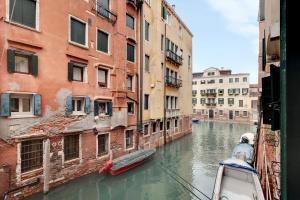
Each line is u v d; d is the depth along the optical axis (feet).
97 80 46.78
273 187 23.26
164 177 46.68
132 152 56.03
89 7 44.98
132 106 60.59
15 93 31.58
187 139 93.25
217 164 56.85
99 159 46.93
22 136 32.04
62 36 38.86
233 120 176.76
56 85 37.60
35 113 33.83
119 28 52.29
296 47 3.41
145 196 37.83
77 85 41.81
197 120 167.32
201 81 194.70
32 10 34.40
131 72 59.47
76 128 41.29
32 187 33.40
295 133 3.40
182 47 97.60
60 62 38.42
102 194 38.29
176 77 90.89
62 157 38.47
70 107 39.86
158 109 71.36
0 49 29.94
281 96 3.60
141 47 62.75
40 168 34.78
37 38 34.53
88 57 44.47
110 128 50.31
